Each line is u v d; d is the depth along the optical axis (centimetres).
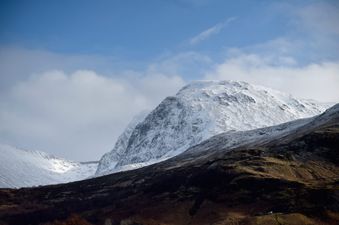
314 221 17275
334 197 18238
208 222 19288
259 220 17550
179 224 19962
